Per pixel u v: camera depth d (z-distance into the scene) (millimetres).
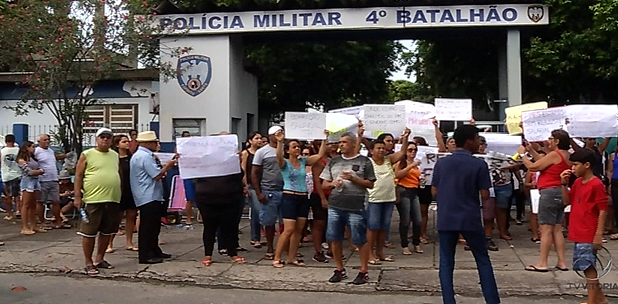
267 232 9508
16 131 16672
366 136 10312
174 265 9016
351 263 9203
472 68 19062
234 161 8930
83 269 8875
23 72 14883
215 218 9000
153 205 9133
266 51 20438
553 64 15219
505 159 10680
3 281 8375
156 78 18859
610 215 11281
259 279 8242
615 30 14234
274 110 23219
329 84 22625
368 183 7844
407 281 8055
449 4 14336
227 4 14656
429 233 11906
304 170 8891
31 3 13383
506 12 14305
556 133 8398
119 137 10031
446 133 14773
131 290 7926
